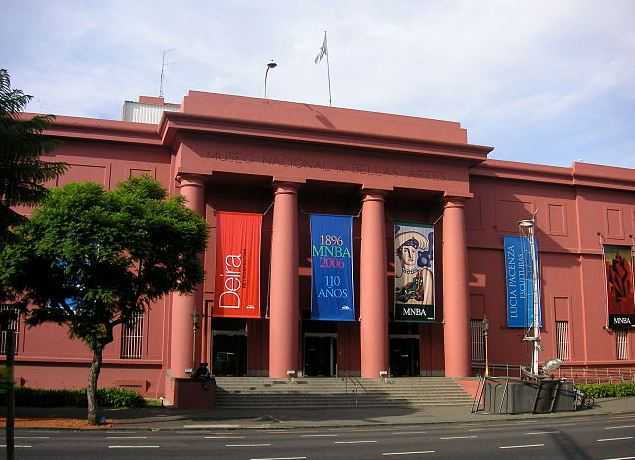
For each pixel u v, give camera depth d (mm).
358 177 37688
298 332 35594
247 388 32531
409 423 25297
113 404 28984
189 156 34781
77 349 34031
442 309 41094
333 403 32250
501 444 18500
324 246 36969
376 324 36500
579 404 32031
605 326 45688
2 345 33031
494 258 43312
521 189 45125
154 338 35188
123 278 22844
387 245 40969
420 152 38562
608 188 47219
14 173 17797
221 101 36281
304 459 15250
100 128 36031
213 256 37188
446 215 39844
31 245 21719
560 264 45219
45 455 14820
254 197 38562
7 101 17484
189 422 23797
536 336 35750
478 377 36781
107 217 21656
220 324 37094
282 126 35969
